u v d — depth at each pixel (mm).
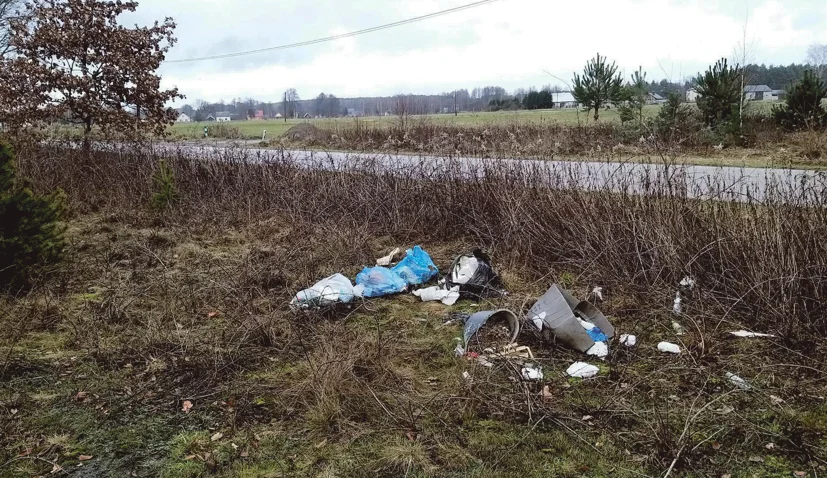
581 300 4672
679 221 5418
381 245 7148
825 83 15688
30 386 3666
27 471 2824
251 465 2861
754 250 4723
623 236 5582
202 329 4590
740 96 15836
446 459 2863
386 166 8922
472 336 4223
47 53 12727
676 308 4648
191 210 8695
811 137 13234
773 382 3547
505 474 2742
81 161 10953
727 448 2912
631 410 3250
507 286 5523
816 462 2771
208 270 6145
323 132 22656
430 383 3666
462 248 6809
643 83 16125
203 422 3260
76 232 7824
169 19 13625
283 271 5867
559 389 3543
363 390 3475
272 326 4430
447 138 12711
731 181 7965
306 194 8602
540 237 6109
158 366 3906
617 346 4078
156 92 13297
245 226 7992
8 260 5184
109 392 3590
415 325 4629
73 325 4555
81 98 12578
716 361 3832
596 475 2734
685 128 14734
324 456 2920
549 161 8594
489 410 3301
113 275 5992
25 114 12273
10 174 5562
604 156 9141
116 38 12781
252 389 3615
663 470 2758
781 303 4254
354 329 4543
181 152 11125
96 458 2932
